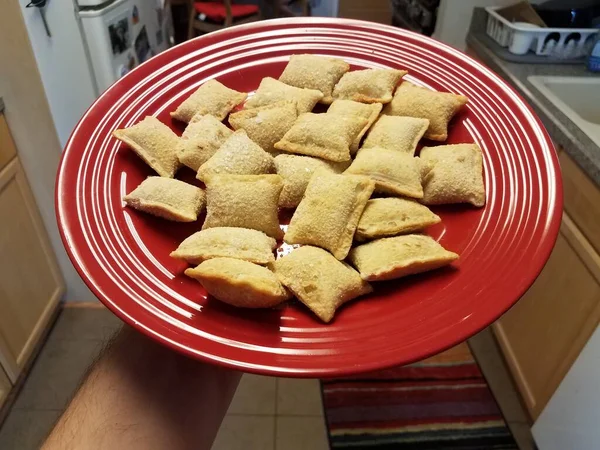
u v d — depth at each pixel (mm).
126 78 308
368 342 191
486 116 292
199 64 333
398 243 231
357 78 318
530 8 531
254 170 272
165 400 199
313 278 214
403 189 259
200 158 281
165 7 671
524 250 216
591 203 382
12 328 508
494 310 194
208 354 185
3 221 469
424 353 183
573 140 394
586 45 516
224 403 226
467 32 601
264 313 208
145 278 219
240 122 303
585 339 391
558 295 431
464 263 225
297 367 180
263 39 348
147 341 210
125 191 268
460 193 256
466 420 510
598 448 370
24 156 482
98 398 195
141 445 187
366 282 221
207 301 211
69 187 247
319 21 352
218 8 825
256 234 237
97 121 285
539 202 237
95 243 226
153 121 291
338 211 241
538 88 469
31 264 527
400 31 343
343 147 281
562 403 414
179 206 255
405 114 306
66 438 185
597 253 380
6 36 406
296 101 312
